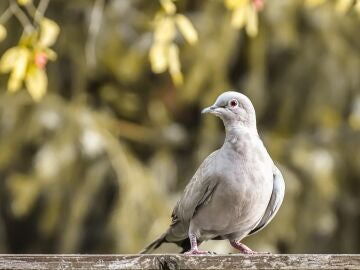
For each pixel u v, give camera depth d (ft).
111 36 50.34
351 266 23.62
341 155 51.67
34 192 49.06
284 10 49.26
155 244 30.07
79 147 49.90
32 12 33.09
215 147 51.57
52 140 49.80
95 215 53.21
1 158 50.11
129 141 53.47
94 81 52.80
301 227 50.31
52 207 50.93
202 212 28.17
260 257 23.65
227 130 28.14
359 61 50.88
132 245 48.55
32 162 51.37
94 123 50.60
